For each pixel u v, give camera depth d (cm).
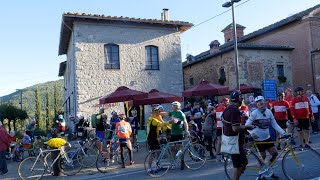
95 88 1862
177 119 906
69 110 2344
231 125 571
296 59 2622
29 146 1381
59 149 991
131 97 1365
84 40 1864
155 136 924
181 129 916
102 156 1013
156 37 2041
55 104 4709
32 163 955
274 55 2544
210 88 1427
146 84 1981
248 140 689
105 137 1230
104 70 1894
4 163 1029
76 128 1480
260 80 2436
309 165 661
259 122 673
